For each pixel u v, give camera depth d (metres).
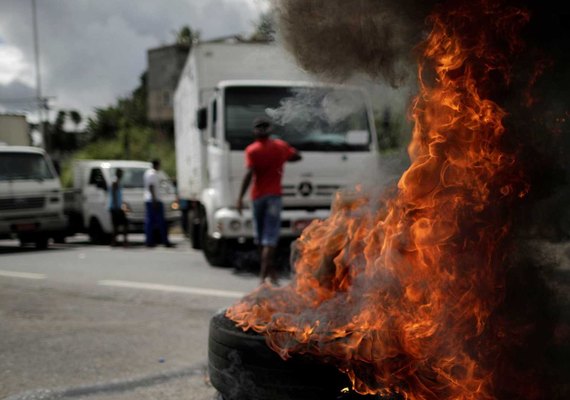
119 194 15.43
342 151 9.23
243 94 9.32
